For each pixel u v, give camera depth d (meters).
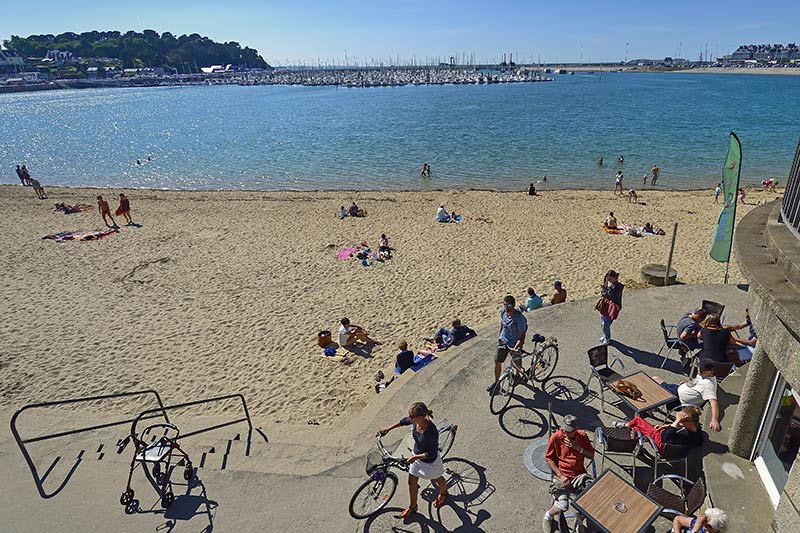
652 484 5.31
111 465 6.83
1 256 18.89
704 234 20.94
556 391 7.86
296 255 18.94
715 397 5.91
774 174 35.31
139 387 10.88
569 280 16.12
